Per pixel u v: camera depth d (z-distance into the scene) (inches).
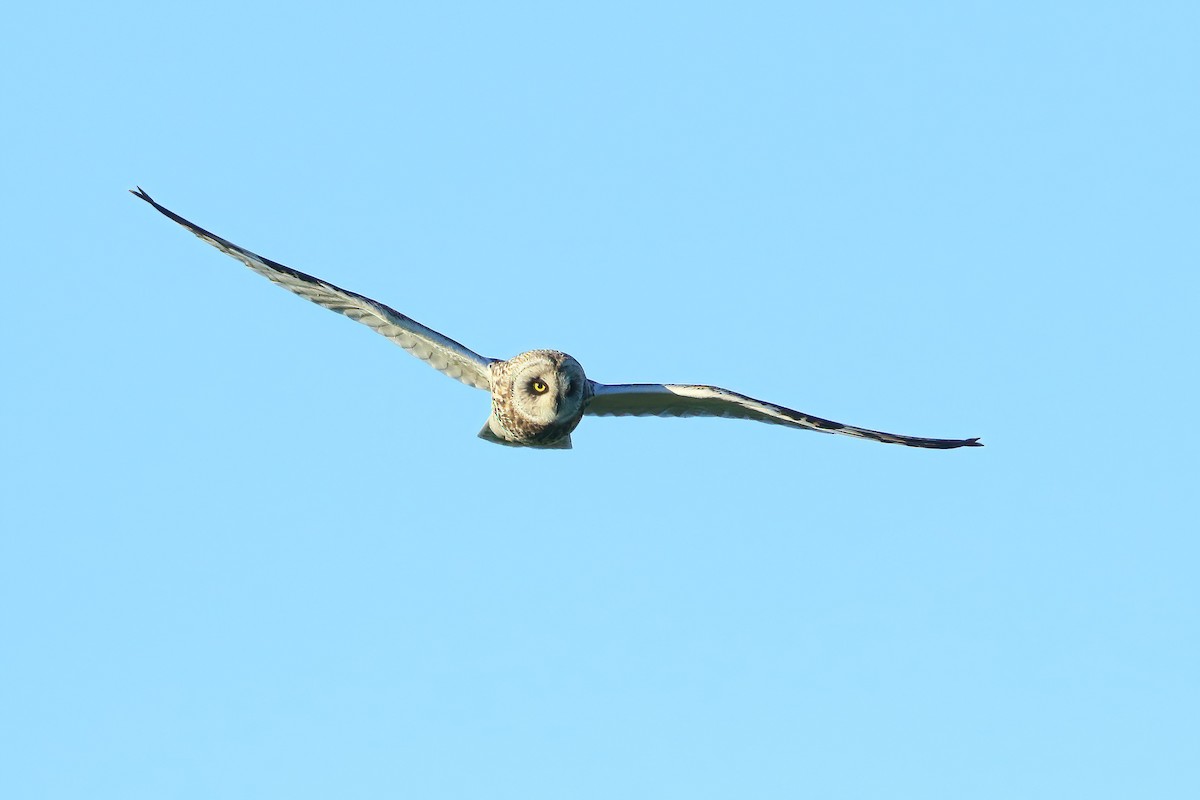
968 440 581.9
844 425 589.6
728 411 642.8
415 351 658.8
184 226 599.2
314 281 613.0
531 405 638.5
